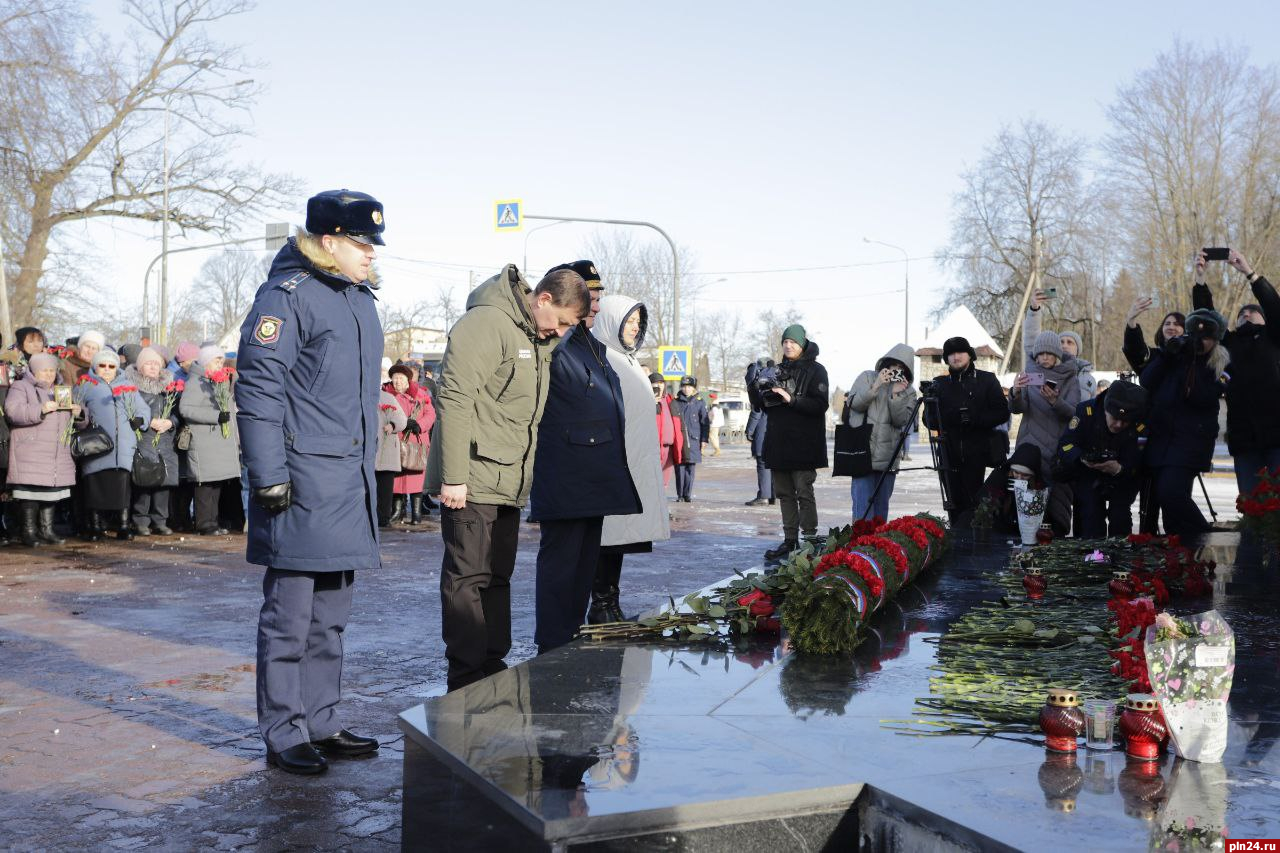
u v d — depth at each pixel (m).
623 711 3.52
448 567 4.96
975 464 9.99
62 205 34.84
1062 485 9.54
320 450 4.20
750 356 83.56
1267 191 43.88
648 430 6.50
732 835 2.68
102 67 32.62
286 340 4.14
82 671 5.86
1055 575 6.46
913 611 5.50
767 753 3.05
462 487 4.78
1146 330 48.12
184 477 12.54
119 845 3.52
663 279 68.25
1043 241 57.31
